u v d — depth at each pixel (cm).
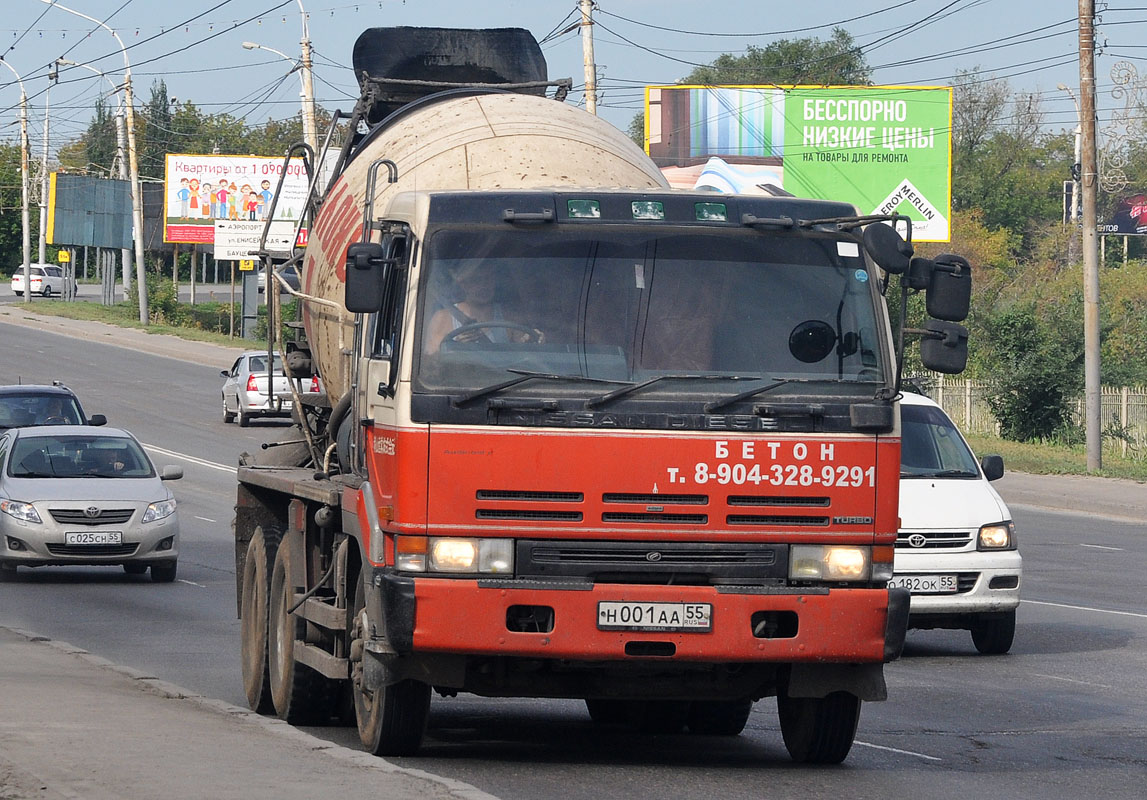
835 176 11956
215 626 3584
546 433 1816
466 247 1875
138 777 1620
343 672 2125
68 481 4572
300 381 2695
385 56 2759
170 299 18525
